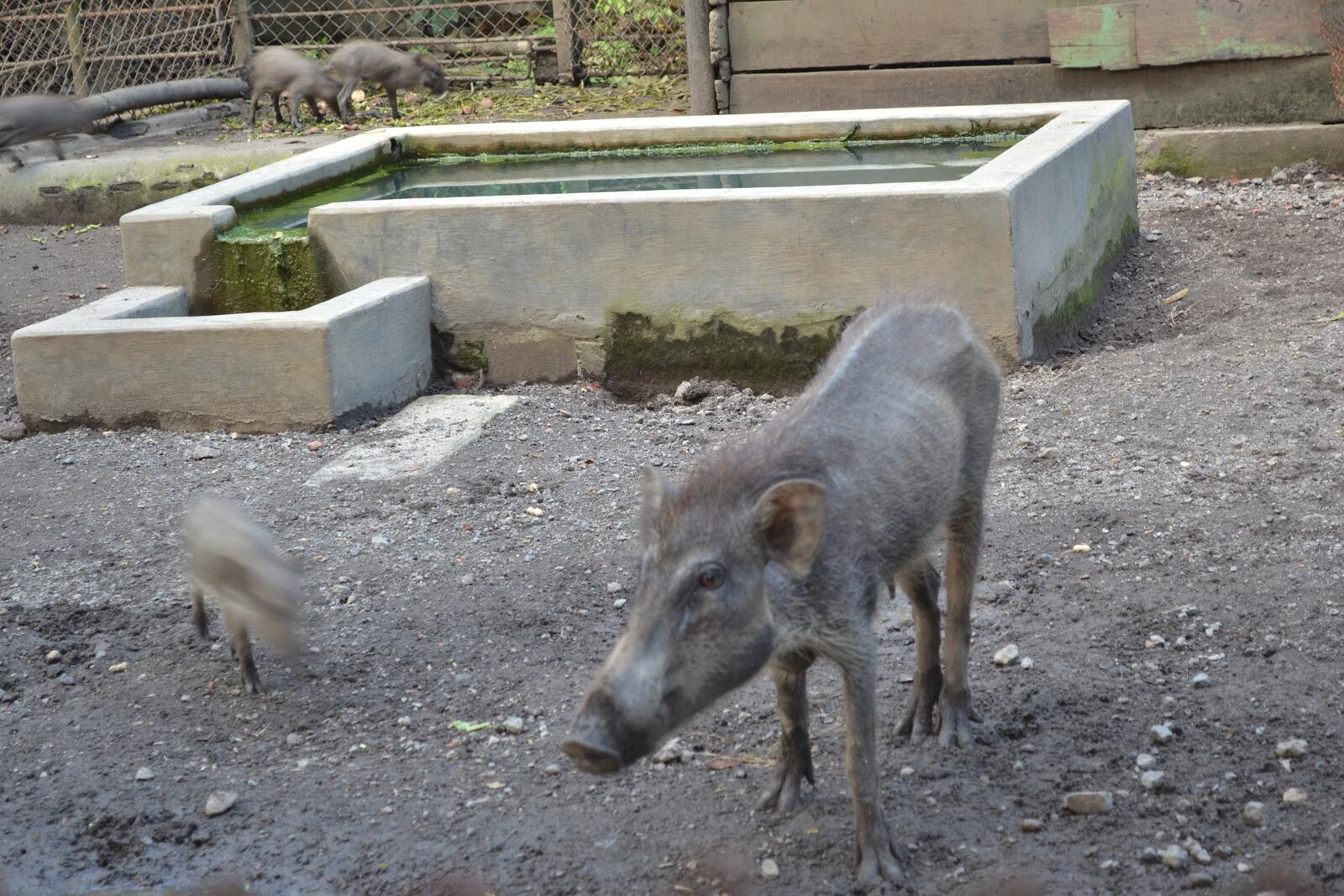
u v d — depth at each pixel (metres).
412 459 6.43
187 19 14.95
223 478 6.36
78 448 6.87
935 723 4.14
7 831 3.93
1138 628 4.60
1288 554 4.96
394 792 4.02
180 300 7.85
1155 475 5.71
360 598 5.17
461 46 14.77
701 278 7.26
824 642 3.34
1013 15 11.09
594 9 14.42
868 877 3.45
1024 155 7.38
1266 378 6.52
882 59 11.52
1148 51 10.66
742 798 3.89
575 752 2.94
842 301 7.09
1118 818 3.66
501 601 5.09
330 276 7.71
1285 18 10.30
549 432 6.79
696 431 6.79
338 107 13.29
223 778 4.15
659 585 3.07
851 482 3.43
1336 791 3.70
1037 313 7.13
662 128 9.59
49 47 14.01
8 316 9.48
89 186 12.02
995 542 5.30
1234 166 10.56
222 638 4.96
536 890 3.56
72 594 5.33
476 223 7.46
